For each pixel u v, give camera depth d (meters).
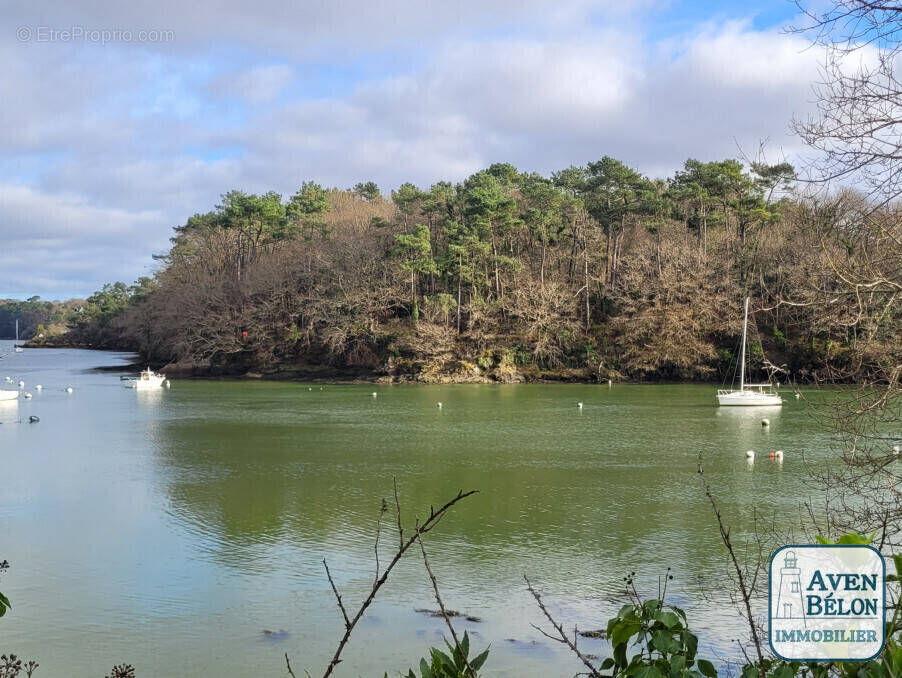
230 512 31.22
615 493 34.47
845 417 9.70
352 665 17.31
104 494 34.44
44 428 55.34
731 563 24.14
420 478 37.94
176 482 37.03
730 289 86.56
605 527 28.66
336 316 97.62
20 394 78.94
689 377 89.62
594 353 91.88
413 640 18.70
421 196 110.62
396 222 110.38
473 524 29.23
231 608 20.80
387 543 26.83
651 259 95.62
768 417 60.72
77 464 41.56
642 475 38.50
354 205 140.88
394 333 96.19
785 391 75.88
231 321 103.38
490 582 22.75
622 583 22.47
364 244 103.62
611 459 42.94
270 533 28.11
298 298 101.69
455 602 21.17
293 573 23.62
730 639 18.17
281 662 17.56
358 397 76.25
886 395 9.03
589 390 82.00
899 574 4.96
